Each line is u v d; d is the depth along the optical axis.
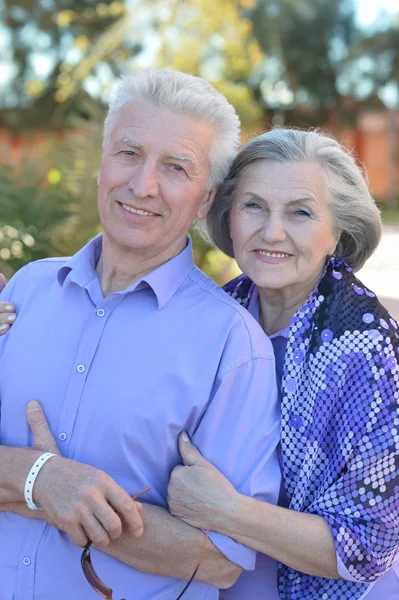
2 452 1.81
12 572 1.84
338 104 30.02
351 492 1.76
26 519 1.84
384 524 1.76
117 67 13.95
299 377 1.90
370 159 31.66
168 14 12.30
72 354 1.89
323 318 1.93
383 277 9.70
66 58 24.19
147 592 1.81
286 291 2.09
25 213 5.13
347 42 28.45
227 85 12.12
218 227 2.19
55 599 1.80
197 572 1.77
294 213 1.97
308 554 1.73
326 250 2.03
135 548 1.75
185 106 1.84
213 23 12.31
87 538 1.71
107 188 1.88
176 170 1.85
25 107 26.44
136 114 1.84
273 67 26.73
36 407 1.87
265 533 1.73
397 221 22.42
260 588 1.95
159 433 1.81
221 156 1.93
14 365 1.94
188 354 1.84
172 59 12.41
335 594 1.83
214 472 1.77
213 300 1.91
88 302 1.94
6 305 2.03
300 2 24.84
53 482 1.71
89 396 1.83
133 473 1.82
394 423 1.77
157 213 1.85
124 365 1.83
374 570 1.76
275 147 1.96
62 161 5.35
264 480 1.83
